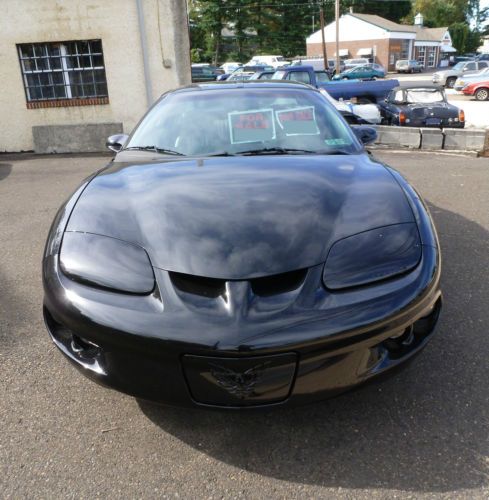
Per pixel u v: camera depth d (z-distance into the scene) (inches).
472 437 79.4
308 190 90.1
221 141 120.1
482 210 196.7
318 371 71.0
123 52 414.0
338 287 73.0
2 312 124.2
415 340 82.2
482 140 341.4
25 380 97.0
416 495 69.7
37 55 412.8
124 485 72.8
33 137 403.9
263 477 73.8
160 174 101.0
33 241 179.0
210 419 86.1
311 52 2476.6
